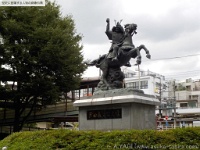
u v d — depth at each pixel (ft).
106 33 42.01
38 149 30.89
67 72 79.25
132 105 35.14
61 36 76.69
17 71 75.66
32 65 75.72
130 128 34.45
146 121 37.37
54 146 30.86
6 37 75.51
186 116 136.87
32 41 75.31
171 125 124.16
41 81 75.10
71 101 101.60
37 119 98.27
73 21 89.04
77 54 81.97
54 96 78.23
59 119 96.27
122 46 39.68
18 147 32.71
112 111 36.55
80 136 31.63
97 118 37.68
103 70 41.57
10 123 95.25
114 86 40.29
